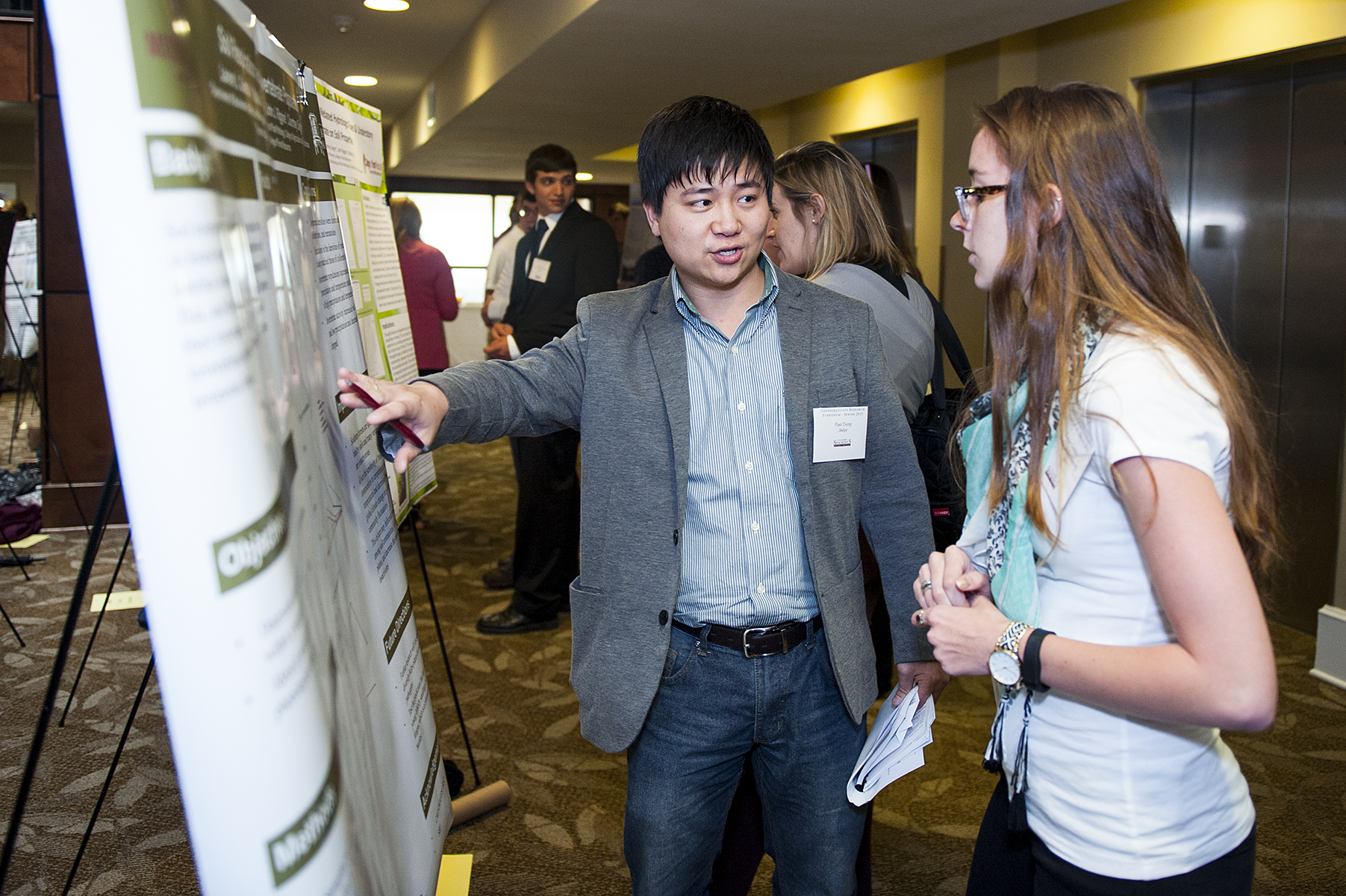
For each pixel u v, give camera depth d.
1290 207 3.60
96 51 0.56
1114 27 4.15
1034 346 0.95
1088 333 0.93
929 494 1.99
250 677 0.63
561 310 3.76
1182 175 4.04
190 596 0.59
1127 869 0.94
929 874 2.16
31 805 2.36
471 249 11.84
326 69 7.27
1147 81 4.05
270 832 0.64
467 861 1.81
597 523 1.39
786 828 1.47
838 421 1.37
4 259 5.48
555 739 2.82
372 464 1.23
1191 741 0.94
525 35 4.60
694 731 1.39
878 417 1.45
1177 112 4.02
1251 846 0.98
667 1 3.58
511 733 2.86
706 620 1.38
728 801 1.47
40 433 5.33
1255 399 0.96
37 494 5.23
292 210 1.01
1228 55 3.58
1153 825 0.93
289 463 0.79
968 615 0.97
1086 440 0.89
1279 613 3.81
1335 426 3.52
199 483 0.60
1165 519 0.81
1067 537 0.93
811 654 1.41
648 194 1.33
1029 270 0.97
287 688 0.67
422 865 1.14
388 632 1.17
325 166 1.29
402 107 9.02
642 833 1.41
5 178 8.99
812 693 1.41
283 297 0.89
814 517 1.37
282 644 0.68
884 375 1.46
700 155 1.26
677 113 1.29
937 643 0.99
